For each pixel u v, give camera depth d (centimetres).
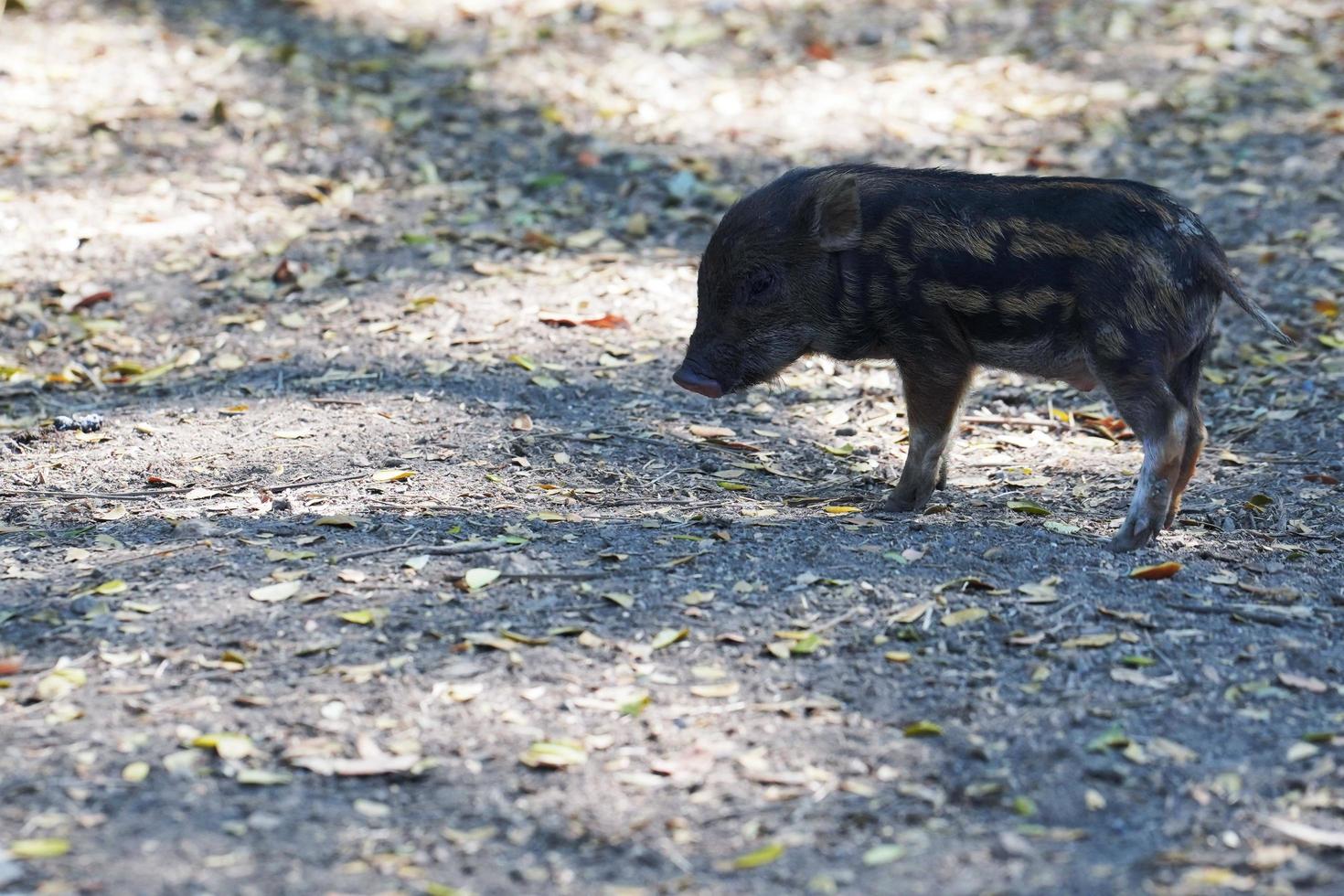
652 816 698
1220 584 927
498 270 1555
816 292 1038
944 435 1052
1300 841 678
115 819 688
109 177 1733
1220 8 2273
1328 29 2183
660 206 1733
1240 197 1708
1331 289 1494
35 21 2138
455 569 933
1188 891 641
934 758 740
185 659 823
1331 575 954
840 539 990
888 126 1942
